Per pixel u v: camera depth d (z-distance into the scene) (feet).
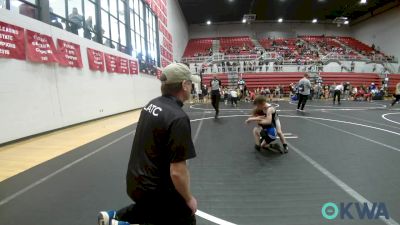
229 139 20.35
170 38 78.74
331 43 114.93
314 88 74.95
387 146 17.46
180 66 5.68
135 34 48.85
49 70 24.79
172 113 5.12
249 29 123.03
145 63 53.11
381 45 103.04
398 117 32.65
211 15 110.22
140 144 5.37
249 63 90.53
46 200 10.01
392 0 93.35
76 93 29.01
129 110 44.52
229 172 12.74
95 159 15.46
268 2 93.97
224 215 8.57
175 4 87.92
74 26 30.27
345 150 16.51
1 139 19.31
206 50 111.75
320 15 112.16
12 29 20.58
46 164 14.60
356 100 68.18
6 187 11.37
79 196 10.30
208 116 35.35
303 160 14.44
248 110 43.65
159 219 5.20
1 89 19.49
